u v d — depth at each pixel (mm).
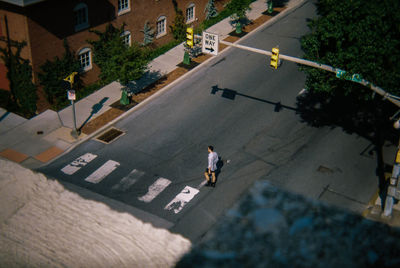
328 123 24234
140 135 23109
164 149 22047
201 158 21391
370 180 20172
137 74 25047
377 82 18406
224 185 19719
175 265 15703
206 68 29734
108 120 24312
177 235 17062
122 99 25594
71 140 22688
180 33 33125
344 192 19484
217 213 18312
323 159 21438
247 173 20438
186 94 26781
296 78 28672
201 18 35594
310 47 20969
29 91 24406
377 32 18219
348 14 18781
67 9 24422
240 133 23250
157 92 26938
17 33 23234
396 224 17969
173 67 29766
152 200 18781
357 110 25312
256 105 25719
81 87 27141
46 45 24031
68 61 25391
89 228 17141
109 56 27094
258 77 28781
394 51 18031
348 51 18891
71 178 20016
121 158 21375
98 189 19375
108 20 27328
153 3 30250
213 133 23219
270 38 33906
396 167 17781
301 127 23828
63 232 16891
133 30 29609
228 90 27219
